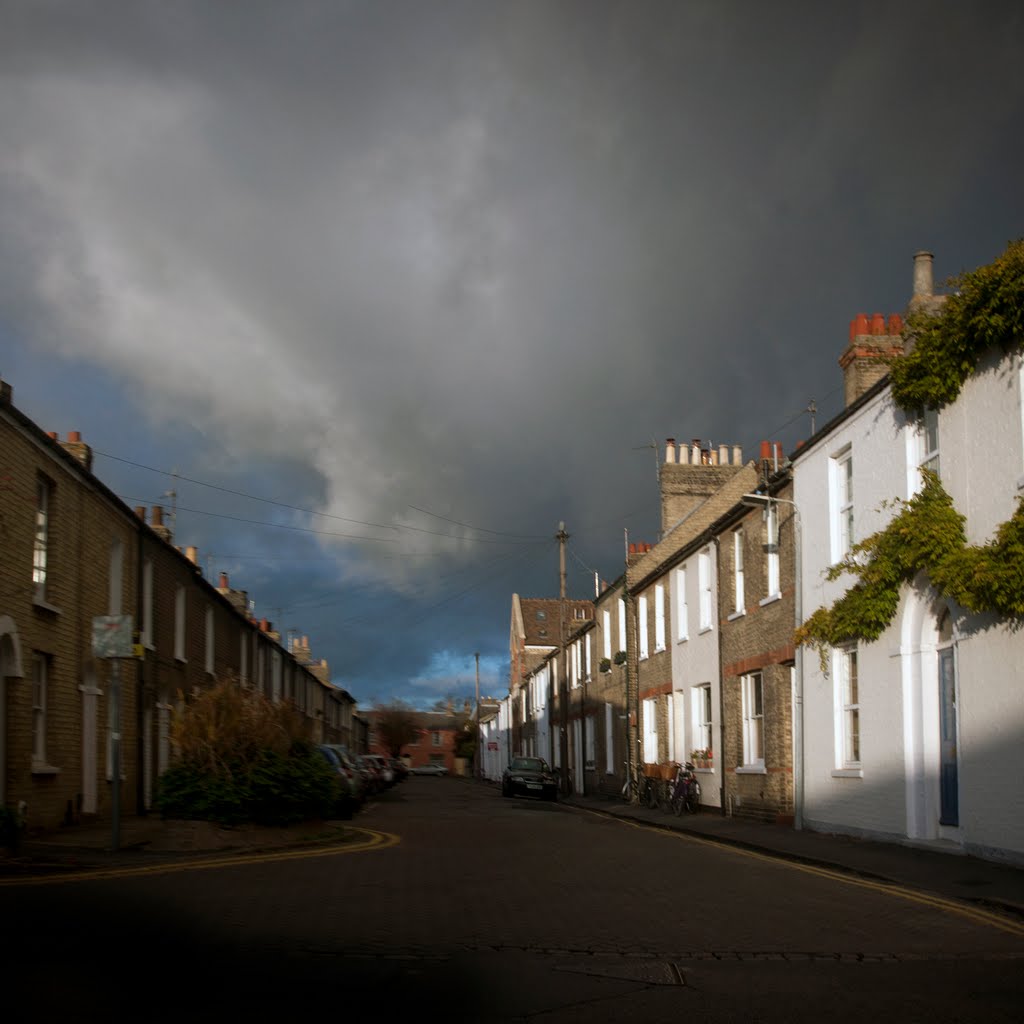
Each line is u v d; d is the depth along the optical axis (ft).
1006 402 43.91
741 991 23.85
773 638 71.72
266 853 51.03
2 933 28.68
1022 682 42.34
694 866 46.73
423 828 70.49
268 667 146.41
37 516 60.54
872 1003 22.79
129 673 77.10
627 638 117.80
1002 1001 22.93
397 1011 21.76
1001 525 42.37
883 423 55.16
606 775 129.80
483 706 386.32
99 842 53.01
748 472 102.68
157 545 85.05
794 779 67.21
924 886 38.81
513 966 26.04
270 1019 20.90
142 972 24.49
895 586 52.80
